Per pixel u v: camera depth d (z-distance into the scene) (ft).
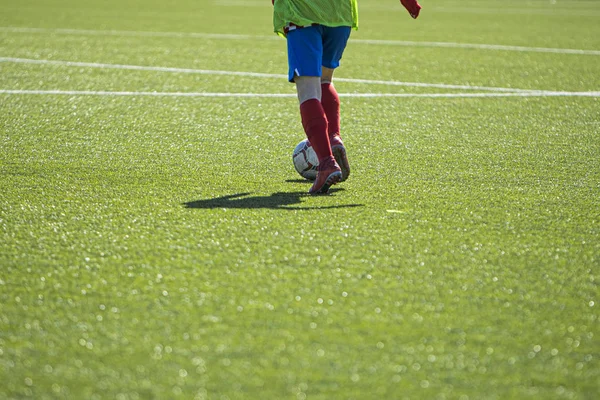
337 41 37.32
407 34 120.57
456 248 27.45
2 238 28.09
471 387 18.08
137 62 84.07
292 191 35.47
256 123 53.16
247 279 24.29
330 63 37.91
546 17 160.97
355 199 33.99
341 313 21.85
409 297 23.07
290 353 19.51
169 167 40.04
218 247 27.20
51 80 70.74
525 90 70.08
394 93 67.67
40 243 27.61
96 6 162.20
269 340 20.21
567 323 21.49
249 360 19.15
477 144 47.39
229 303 22.47
